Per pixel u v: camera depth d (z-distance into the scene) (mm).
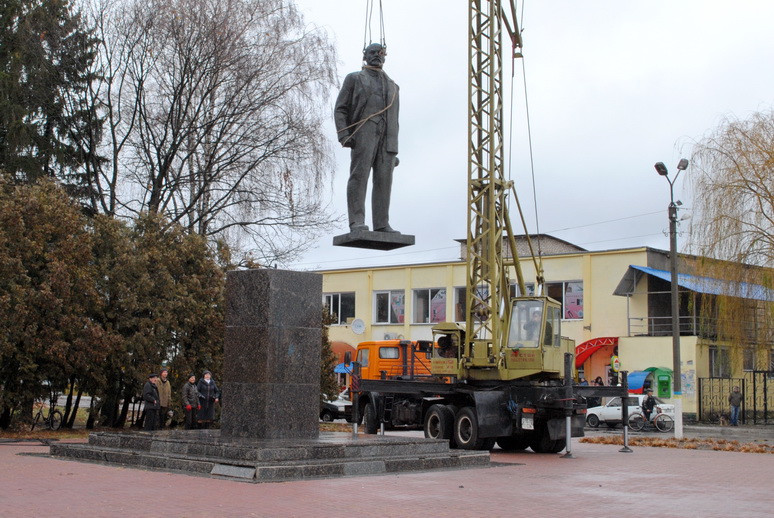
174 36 29125
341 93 16203
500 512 9773
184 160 30562
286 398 14930
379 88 16234
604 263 44250
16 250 22953
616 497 11633
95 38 29984
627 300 42812
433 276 50875
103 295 25750
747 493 12570
